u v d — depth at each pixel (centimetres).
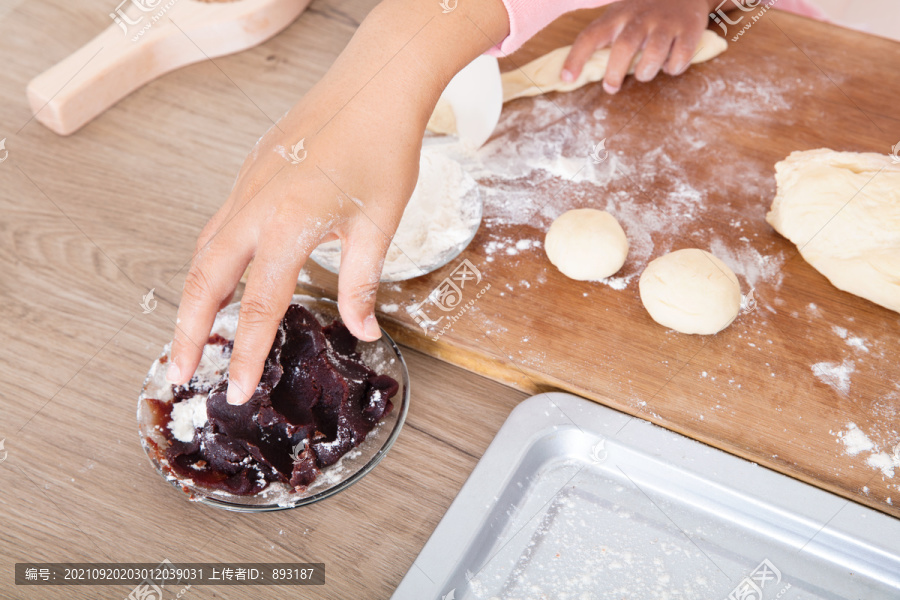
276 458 80
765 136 118
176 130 126
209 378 89
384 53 87
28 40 141
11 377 94
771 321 96
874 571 78
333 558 77
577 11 140
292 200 79
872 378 90
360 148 82
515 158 117
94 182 118
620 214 108
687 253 98
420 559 75
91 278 105
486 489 80
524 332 95
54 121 124
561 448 87
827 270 98
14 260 108
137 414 86
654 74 125
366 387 86
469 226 103
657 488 84
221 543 78
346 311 83
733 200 110
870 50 130
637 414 88
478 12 95
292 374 84
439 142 119
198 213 113
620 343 95
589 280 102
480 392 93
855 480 82
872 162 105
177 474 79
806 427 86
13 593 75
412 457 85
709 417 87
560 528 81
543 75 128
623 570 77
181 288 104
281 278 77
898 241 95
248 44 139
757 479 82
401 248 102
